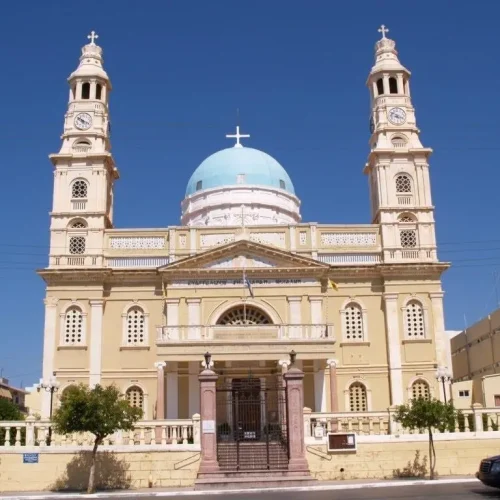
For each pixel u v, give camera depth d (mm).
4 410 51312
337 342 53344
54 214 55031
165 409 49781
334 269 54281
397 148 57406
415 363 52688
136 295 54000
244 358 48438
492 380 54344
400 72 60156
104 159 56531
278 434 40500
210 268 53375
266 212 65688
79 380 51875
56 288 53406
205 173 68438
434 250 55344
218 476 33812
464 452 36969
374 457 36656
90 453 36250
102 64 61031
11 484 35594
